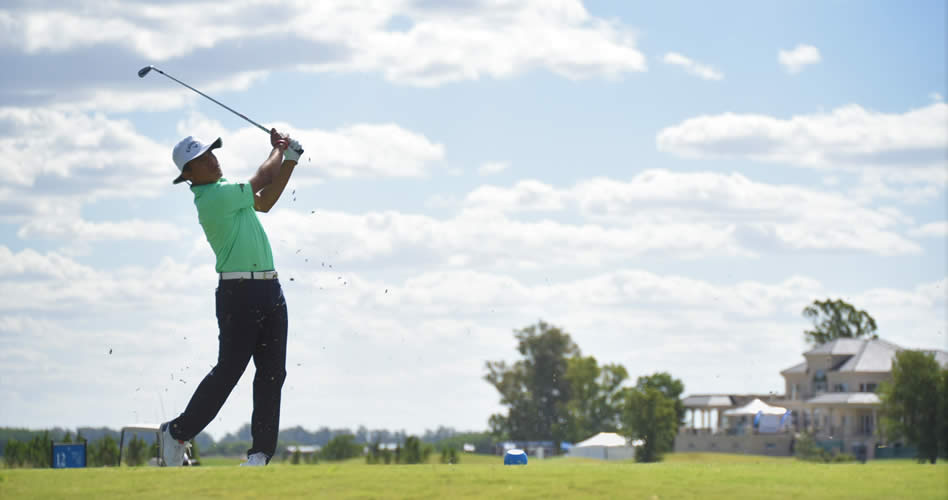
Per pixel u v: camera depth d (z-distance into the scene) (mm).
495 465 9312
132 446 43688
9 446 48188
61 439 49469
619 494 7461
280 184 11195
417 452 71688
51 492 7684
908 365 67375
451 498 7363
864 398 94812
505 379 138750
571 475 8328
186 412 10320
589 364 125938
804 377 107188
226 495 7539
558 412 136500
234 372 10305
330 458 78875
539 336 139125
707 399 120438
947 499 7254
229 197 10141
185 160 10180
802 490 7605
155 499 7422
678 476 8281
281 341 10555
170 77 10984
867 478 8281
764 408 96562
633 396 86000
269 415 10508
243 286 10219
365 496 7445
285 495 7516
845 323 116312
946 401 66000
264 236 10500
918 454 66688
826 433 96500
